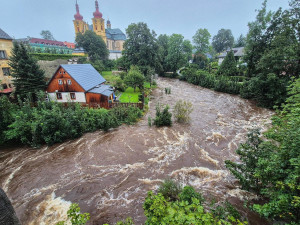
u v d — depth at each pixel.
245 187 7.26
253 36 26.81
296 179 4.59
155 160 11.33
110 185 9.21
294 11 21.64
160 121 16.59
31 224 7.16
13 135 13.61
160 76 56.78
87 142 14.27
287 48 20.42
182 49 57.47
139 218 7.07
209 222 2.71
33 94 20.33
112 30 89.44
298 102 6.70
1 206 3.29
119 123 17.44
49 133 14.15
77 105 17.86
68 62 37.19
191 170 10.15
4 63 22.83
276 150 6.23
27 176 10.38
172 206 3.19
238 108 22.66
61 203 8.19
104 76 42.44
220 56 61.66
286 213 4.75
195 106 23.28
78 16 73.06
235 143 13.30
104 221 7.02
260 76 22.77
